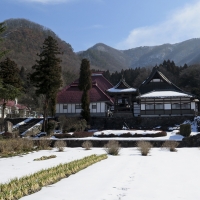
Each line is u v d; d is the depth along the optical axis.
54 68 34.03
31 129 33.81
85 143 25.22
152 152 21.62
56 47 34.38
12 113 53.72
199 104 47.59
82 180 10.22
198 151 22.36
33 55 107.12
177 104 39.91
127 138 28.89
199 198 7.70
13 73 37.88
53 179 10.12
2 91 21.28
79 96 42.81
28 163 15.66
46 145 26.03
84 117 37.16
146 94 40.84
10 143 22.52
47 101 35.19
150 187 9.05
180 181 10.11
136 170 12.70
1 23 21.52
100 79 54.97
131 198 7.59
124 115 40.31
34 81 34.75
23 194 8.09
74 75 91.94
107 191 8.43
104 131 32.31
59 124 35.84
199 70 71.94
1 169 13.34
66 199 7.48
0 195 7.56
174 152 21.59
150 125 37.09
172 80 78.12
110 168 13.33
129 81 89.81
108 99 41.81
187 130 29.33
